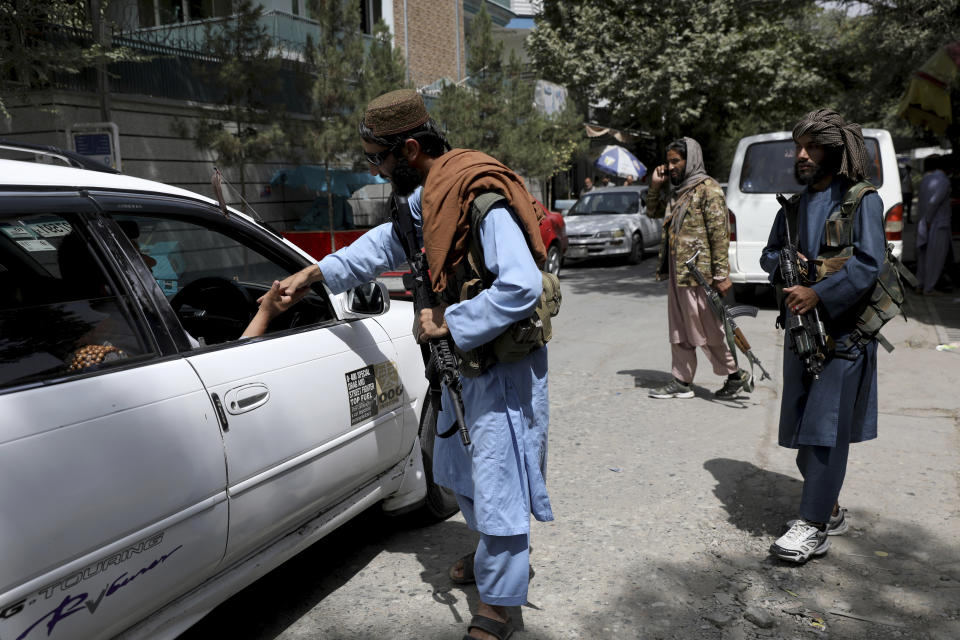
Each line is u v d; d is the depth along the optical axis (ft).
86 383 6.13
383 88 38.58
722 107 62.44
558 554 10.62
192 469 6.72
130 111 37.45
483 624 8.21
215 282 9.09
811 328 9.55
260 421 7.59
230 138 36.29
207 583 7.43
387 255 9.13
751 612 9.03
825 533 10.30
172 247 8.20
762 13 58.54
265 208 47.11
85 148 28.32
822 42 59.06
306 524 8.87
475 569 8.20
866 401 10.08
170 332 7.11
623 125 77.92
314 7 38.37
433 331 7.88
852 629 8.68
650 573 10.04
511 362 7.76
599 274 44.42
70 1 28.84
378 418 9.66
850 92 55.21
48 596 5.58
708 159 72.13
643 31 57.77
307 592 9.84
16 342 5.97
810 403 9.89
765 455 14.35
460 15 73.20
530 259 7.36
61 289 6.49
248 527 7.55
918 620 8.82
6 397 5.57
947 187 31.48
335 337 9.16
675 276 17.46
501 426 7.85
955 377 19.06
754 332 25.68
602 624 8.89
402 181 7.95
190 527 6.75
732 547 10.75
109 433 6.06
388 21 61.98
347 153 39.09
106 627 6.17
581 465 14.06
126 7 38.75
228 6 43.65
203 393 7.01
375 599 9.62
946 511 11.63
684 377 18.11
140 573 6.31
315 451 8.38
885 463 13.61
